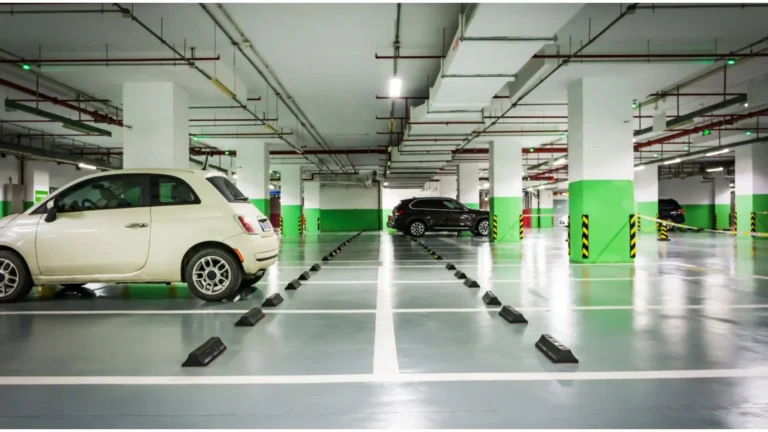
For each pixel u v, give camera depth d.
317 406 2.19
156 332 3.59
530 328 3.67
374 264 8.48
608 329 3.62
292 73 8.99
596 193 8.45
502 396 2.29
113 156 20.75
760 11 6.12
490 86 7.59
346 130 14.93
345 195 32.03
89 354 3.02
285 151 18.61
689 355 2.94
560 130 13.93
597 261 8.48
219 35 7.04
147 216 4.84
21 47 7.37
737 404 2.18
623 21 6.47
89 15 6.25
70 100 9.67
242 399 2.27
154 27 6.73
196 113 11.76
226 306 4.62
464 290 5.52
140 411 2.13
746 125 14.41
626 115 8.46
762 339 3.31
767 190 16.97
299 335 3.48
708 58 7.52
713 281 6.14
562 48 7.49
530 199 34.94
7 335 3.50
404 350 3.09
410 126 11.18
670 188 27.92
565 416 2.05
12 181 17.14
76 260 4.75
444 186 27.48
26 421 2.03
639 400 2.23
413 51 7.75
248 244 4.86
